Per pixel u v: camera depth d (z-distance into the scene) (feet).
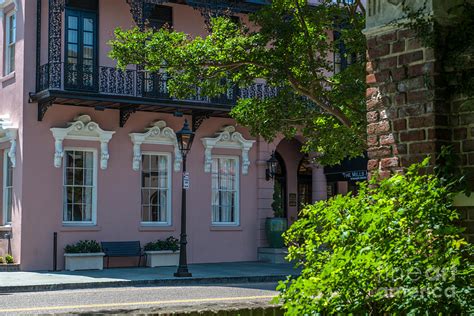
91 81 76.79
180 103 79.82
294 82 47.75
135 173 81.20
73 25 78.33
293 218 96.32
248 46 48.39
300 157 97.96
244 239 88.33
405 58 16.98
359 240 14.62
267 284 65.10
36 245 75.31
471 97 16.08
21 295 54.19
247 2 82.53
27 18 76.79
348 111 48.67
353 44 47.83
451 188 15.94
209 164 85.71
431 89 16.35
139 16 77.87
